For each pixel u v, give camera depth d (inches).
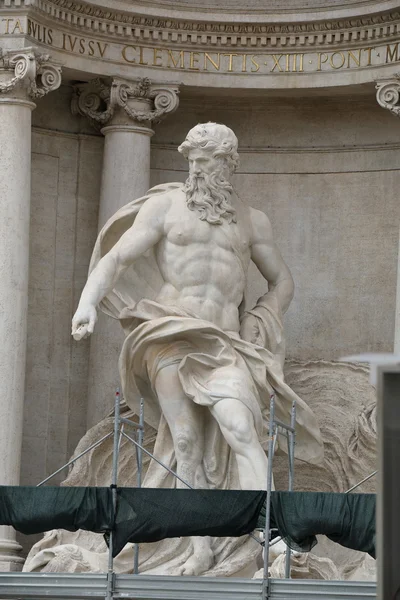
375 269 1553.9
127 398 1379.2
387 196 1556.3
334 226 1569.9
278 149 1579.7
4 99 1453.0
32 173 1544.0
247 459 1299.2
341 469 1411.2
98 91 1529.3
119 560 1323.8
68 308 1552.7
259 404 1344.7
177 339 1344.7
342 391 1441.9
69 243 1556.3
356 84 1503.4
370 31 1492.4
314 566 1282.0
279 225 1577.3
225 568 1301.7
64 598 1160.8
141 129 1517.0
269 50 1526.8
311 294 1566.2
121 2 1497.3
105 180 1518.2
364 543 1127.6
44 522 1147.9
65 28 1491.1
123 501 1149.7
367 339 1549.0
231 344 1348.4
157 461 1256.2
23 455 1521.9
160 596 1141.1
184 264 1370.6
